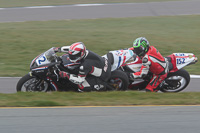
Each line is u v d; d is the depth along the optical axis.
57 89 23.81
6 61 35.38
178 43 44.94
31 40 44.38
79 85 23.64
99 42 44.12
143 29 52.72
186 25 56.19
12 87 26.91
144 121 17.97
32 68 22.02
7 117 17.98
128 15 62.88
